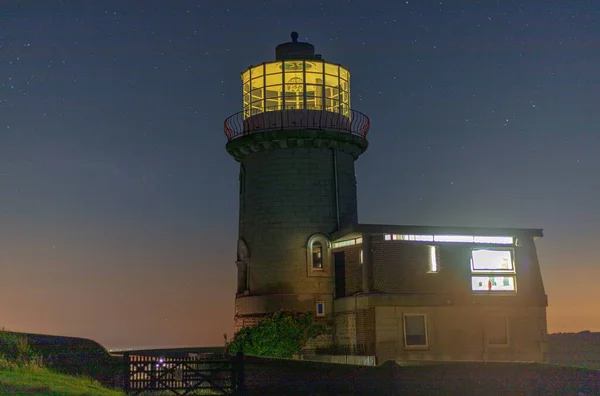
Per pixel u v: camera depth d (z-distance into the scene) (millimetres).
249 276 36500
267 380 22250
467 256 32719
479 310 32219
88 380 19203
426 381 20688
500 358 31953
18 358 19250
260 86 37406
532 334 32719
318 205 36219
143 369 20000
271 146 36656
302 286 35125
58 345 20188
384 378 20891
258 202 36781
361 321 31797
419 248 32438
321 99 37031
